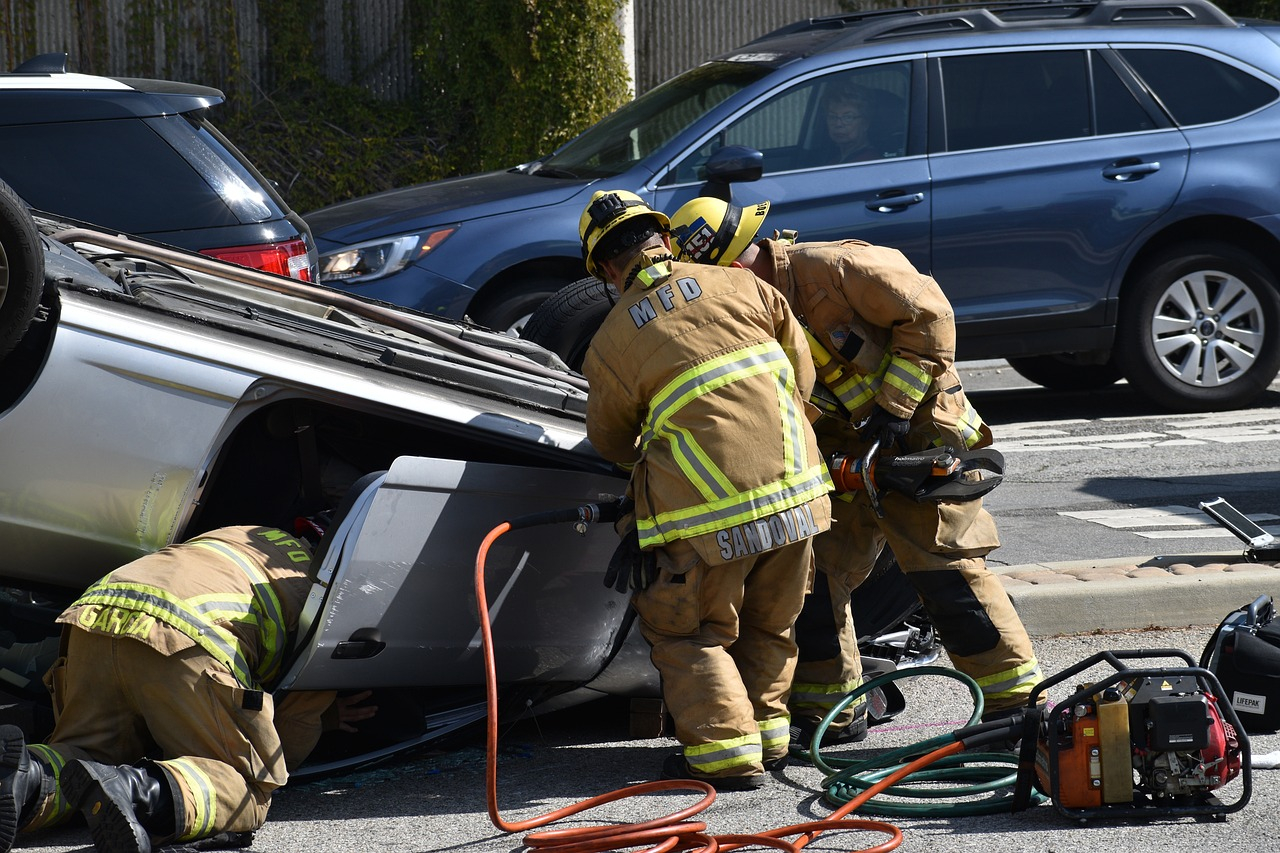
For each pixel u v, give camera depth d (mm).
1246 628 7602
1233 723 6309
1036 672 7531
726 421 6727
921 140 15141
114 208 11602
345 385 7234
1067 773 6316
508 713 7816
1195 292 16172
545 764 7543
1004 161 15219
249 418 7734
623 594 7715
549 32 25797
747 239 7305
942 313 7238
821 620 7887
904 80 15234
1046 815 6516
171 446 6988
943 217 15016
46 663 7508
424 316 9781
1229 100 15922
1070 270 15430
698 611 6949
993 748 7383
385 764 7465
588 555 7582
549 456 7672
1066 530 11719
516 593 7359
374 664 6941
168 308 7059
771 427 6797
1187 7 16531
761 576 7137
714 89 15516
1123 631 9523
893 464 7230
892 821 6500
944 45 15383
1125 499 12828
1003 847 6148
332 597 6625
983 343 15430
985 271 15219
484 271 14250
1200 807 6355
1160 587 9547
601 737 8047
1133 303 16078
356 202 15500
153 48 27766
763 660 7316
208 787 6102
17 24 26891
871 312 7281
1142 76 15773
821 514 6934
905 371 7242
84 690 6344
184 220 11766
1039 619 9422
